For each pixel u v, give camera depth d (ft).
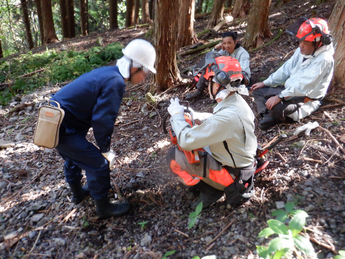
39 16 47.32
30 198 9.43
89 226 8.17
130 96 16.06
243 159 7.07
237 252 6.68
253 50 18.31
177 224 7.86
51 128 6.45
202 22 35.81
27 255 7.47
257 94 11.27
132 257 7.11
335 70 11.34
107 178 7.59
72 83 6.89
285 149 9.53
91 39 38.45
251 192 7.75
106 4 69.26
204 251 6.91
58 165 11.03
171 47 14.39
